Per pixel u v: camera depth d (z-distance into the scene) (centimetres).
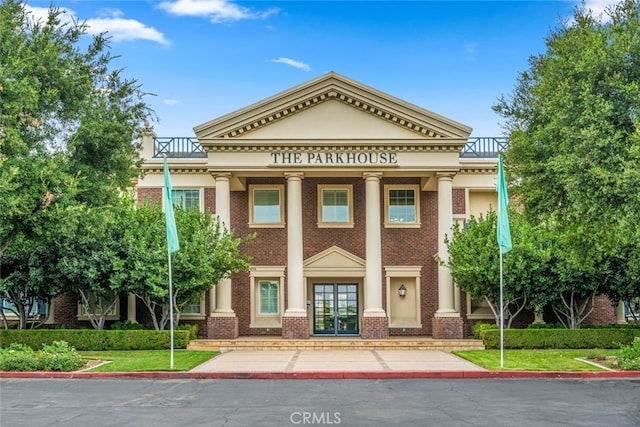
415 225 3825
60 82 2762
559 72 2717
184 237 3319
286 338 3462
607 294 3441
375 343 3353
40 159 2625
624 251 3241
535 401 1733
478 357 2730
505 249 2525
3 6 2688
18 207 2528
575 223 2719
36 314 3719
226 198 3516
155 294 3173
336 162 3503
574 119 2494
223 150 3509
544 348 3172
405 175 3625
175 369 2392
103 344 3195
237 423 1441
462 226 3844
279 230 3825
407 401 1744
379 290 3519
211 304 3750
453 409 1614
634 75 2467
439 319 3522
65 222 2567
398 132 3509
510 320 3491
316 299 3844
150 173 3866
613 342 3139
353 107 3512
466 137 3491
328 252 3762
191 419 1489
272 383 2153
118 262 3186
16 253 3359
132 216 3375
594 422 1438
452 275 3484
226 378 2302
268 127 3506
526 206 2931
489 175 3869
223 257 3353
